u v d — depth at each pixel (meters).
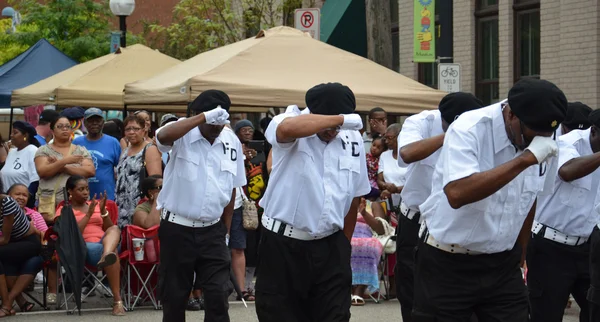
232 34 23.69
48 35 30.95
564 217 7.74
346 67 14.16
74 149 12.34
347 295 7.03
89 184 12.81
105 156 12.92
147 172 11.65
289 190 6.84
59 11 31.11
